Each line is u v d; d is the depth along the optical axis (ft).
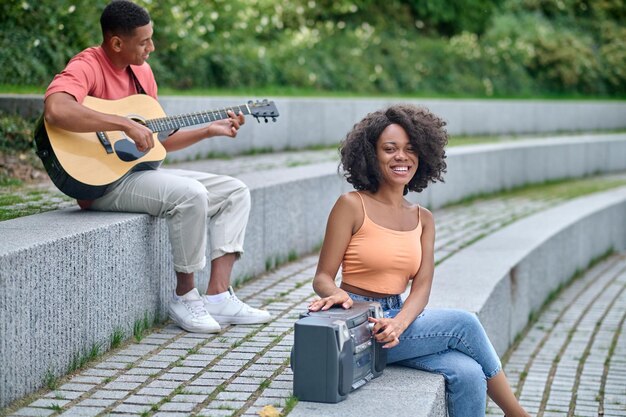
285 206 25.44
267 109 18.62
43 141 16.76
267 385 14.19
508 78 74.33
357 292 14.62
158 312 18.03
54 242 13.84
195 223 17.01
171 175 17.22
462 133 58.95
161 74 42.78
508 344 25.13
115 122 16.28
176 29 43.57
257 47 52.49
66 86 16.40
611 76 82.99
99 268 15.40
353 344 13.14
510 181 48.01
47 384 13.84
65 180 16.56
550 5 90.12
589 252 37.70
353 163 14.52
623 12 90.12
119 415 12.72
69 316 14.43
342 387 12.96
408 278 14.78
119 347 16.19
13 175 25.07
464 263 25.20
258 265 23.58
